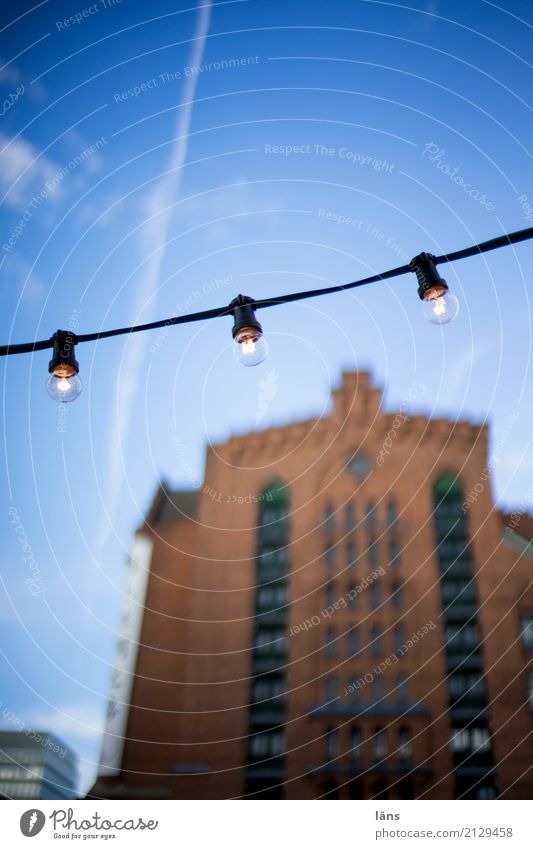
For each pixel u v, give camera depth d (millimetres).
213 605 47688
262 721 44188
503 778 40125
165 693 45125
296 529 48375
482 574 45188
